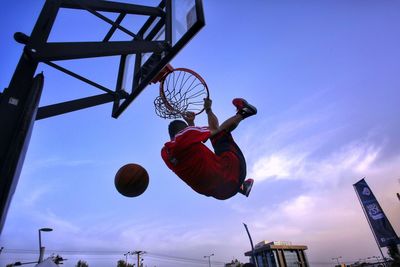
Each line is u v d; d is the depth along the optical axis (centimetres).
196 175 277
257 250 4491
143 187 325
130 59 521
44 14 300
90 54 312
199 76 435
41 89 226
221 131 303
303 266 4247
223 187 285
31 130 212
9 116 221
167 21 428
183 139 271
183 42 382
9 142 208
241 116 305
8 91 237
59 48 286
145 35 479
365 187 1888
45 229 1573
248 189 366
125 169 322
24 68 260
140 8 455
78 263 4112
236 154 297
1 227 175
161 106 443
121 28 430
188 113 411
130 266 4522
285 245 4309
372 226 1809
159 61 416
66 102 412
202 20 362
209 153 279
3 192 181
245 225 1109
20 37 271
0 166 195
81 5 390
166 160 301
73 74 421
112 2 426
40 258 1541
